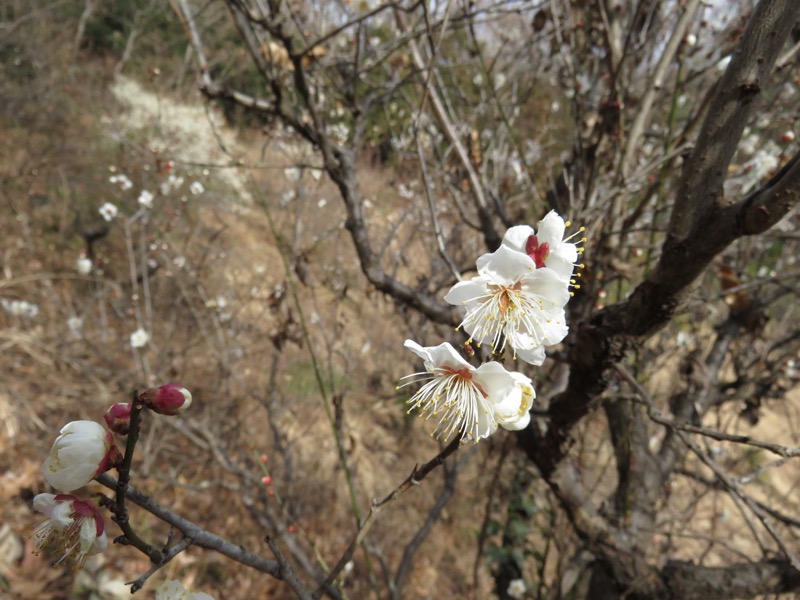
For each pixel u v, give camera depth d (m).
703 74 2.39
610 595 2.31
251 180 2.74
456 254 3.63
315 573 2.57
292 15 2.15
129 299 5.55
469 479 5.26
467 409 0.92
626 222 2.20
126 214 6.93
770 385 3.00
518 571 3.32
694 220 1.20
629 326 1.44
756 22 1.09
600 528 2.12
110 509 0.82
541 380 2.46
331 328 5.57
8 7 9.39
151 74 4.23
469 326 0.98
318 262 5.58
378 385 6.22
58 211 6.79
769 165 2.34
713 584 2.01
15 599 3.01
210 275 5.64
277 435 3.50
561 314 0.96
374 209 5.21
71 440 0.79
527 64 3.27
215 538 0.92
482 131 3.34
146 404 0.82
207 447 3.26
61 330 5.14
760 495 4.85
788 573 1.99
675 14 2.61
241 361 5.24
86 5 10.92
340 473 5.11
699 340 3.07
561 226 0.98
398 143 4.07
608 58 2.07
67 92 8.52
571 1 2.39
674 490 4.38
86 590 3.28
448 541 4.95
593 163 2.06
